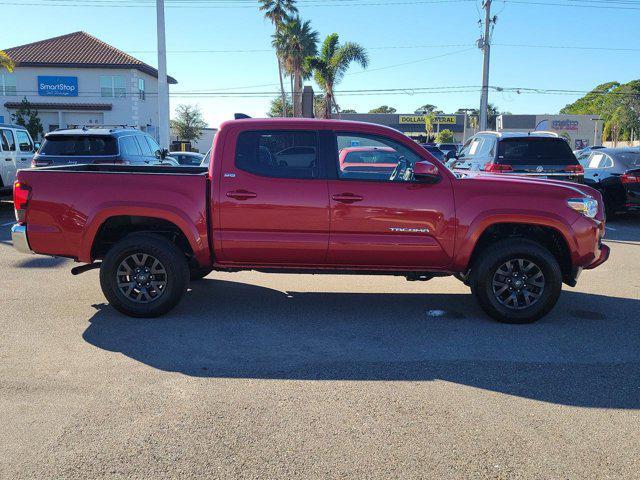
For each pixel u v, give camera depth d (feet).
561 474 10.56
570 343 17.37
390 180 18.71
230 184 18.66
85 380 14.35
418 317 19.88
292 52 147.54
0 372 14.79
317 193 18.61
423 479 10.37
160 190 18.66
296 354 16.29
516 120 234.38
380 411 12.88
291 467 10.68
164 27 65.10
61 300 21.36
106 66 133.08
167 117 66.64
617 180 41.65
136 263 19.04
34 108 132.98
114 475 10.38
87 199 18.66
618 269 27.84
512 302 19.20
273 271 19.53
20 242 18.98
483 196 18.72
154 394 13.61
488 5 98.43
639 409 13.12
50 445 11.34
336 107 137.18
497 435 11.90
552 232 19.40
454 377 14.79
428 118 246.88
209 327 18.54
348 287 23.97
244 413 12.73
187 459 10.91
